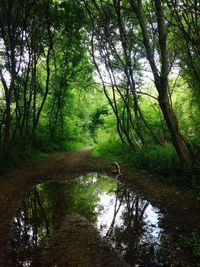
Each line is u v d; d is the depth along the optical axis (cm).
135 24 2078
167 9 1538
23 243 786
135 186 1401
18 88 2242
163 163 1546
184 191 1212
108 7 2072
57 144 3388
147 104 2642
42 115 3369
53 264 676
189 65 1652
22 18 2045
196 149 1509
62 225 915
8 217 980
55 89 3303
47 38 2433
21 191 1337
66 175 1758
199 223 884
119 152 2391
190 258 682
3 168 1733
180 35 1459
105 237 823
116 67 2352
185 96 2256
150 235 830
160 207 1070
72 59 2941
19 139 2372
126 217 988
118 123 2444
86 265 671
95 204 1143
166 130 2359
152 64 1311
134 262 680
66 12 2227
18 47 2159
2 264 674
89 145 4475
